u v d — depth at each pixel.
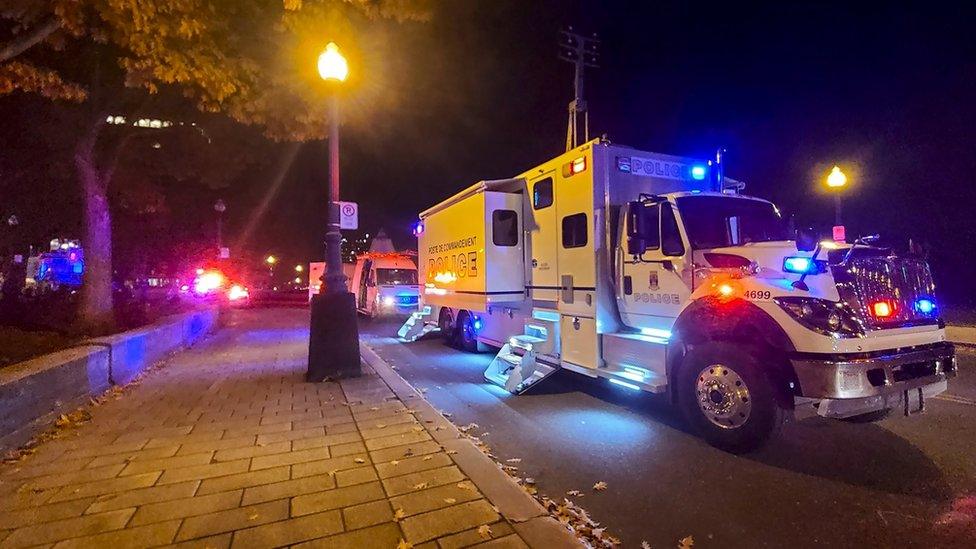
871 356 4.72
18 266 13.47
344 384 7.80
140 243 16.95
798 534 3.72
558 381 8.73
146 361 9.06
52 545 3.28
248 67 8.27
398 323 19.39
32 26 6.97
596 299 7.00
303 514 3.65
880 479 4.60
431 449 4.91
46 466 4.54
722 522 3.90
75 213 13.62
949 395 7.29
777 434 5.02
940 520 3.88
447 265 11.10
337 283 8.27
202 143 13.09
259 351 11.52
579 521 3.84
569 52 14.68
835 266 4.96
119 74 10.81
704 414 5.49
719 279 5.54
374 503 3.80
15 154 11.61
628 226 6.69
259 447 5.01
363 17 8.30
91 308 11.09
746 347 5.21
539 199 8.47
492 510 3.68
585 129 14.95
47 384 5.63
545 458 5.22
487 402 7.41
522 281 9.01
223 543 3.30
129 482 4.20
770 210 6.80
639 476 4.76
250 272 47.34
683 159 7.60
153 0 5.99
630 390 8.05
